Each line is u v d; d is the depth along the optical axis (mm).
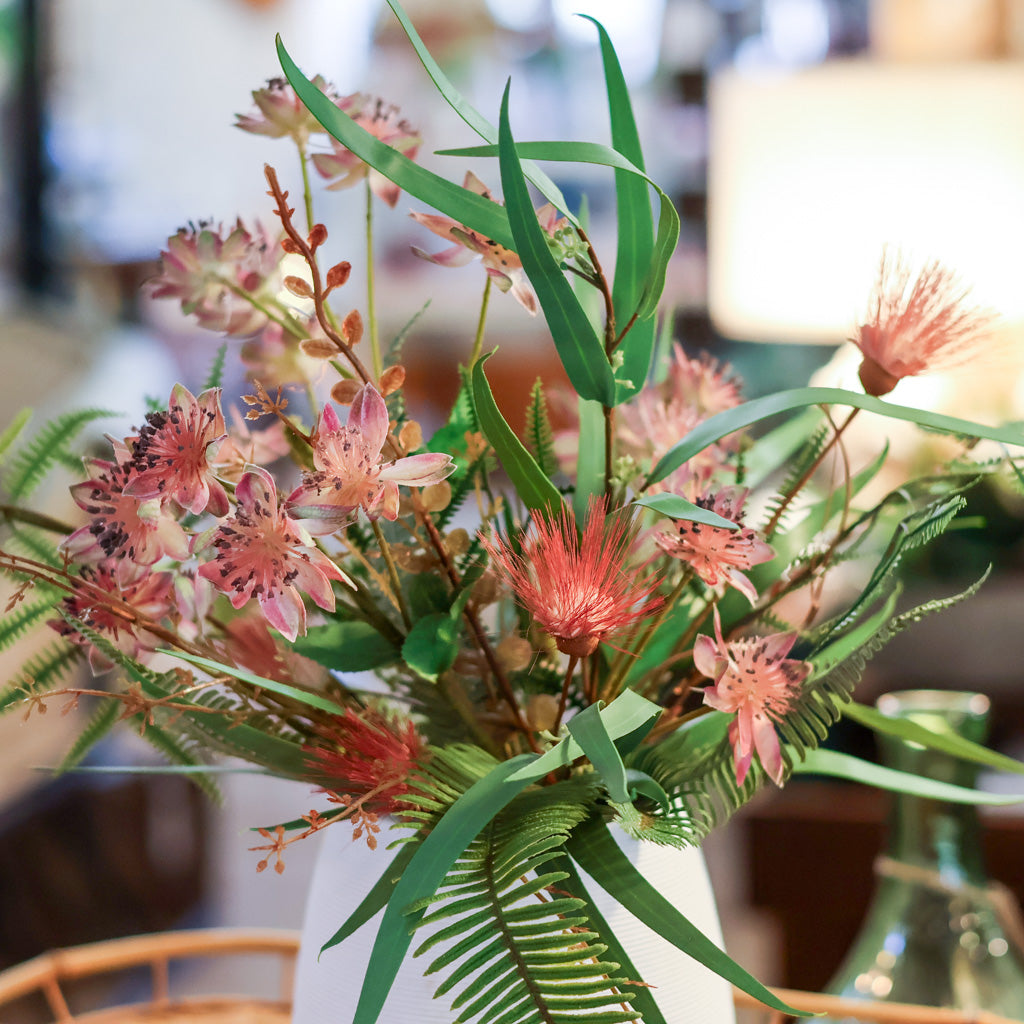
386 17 4859
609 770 753
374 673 898
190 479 800
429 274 4668
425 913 848
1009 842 1702
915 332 864
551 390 977
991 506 2643
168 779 2691
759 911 1897
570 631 807
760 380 4508
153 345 4230
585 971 756
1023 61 2357
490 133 833
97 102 5312
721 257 2521
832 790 1995
